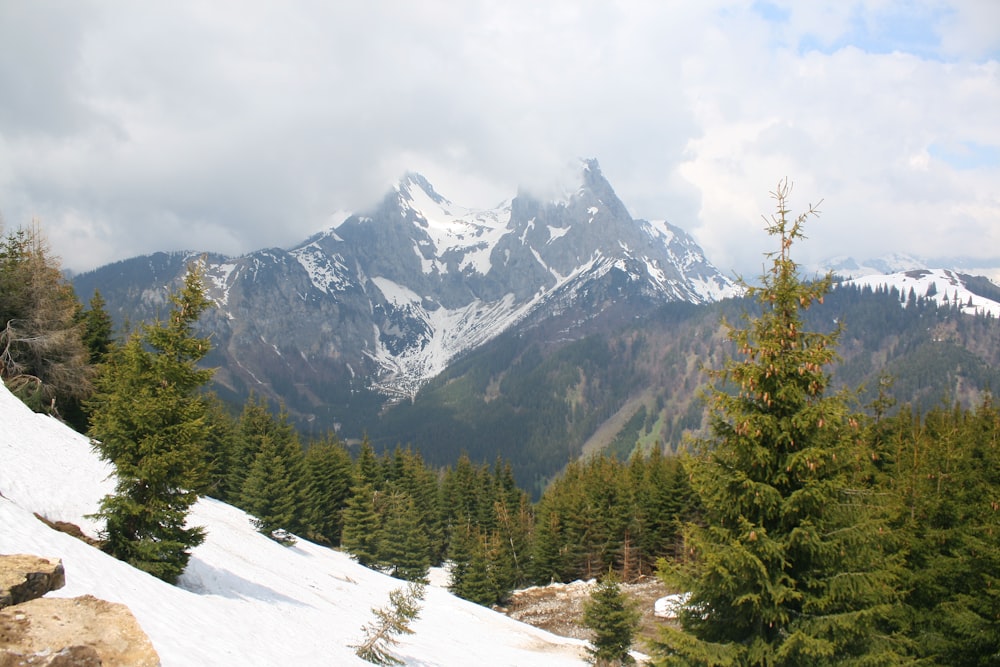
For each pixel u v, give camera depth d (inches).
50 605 382.9
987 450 1181.1
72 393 1824.6
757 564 525.3
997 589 753.0
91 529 935.0
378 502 3026.6
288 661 708.0
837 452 554.9
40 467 1079.6
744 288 598.5
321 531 3127.5
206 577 1029.2
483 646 1480.1
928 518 970.1
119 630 378.6
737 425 563.5
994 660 754.2
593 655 1470.2
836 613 550.6
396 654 1051.9
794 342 579.5
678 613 617.0
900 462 1199.6
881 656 519.8
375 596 1761.8
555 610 2346.2
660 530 2699.3
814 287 573.3
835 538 542.6
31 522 750.5
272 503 2340.1
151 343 931.3
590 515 2938.0
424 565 2679.6
